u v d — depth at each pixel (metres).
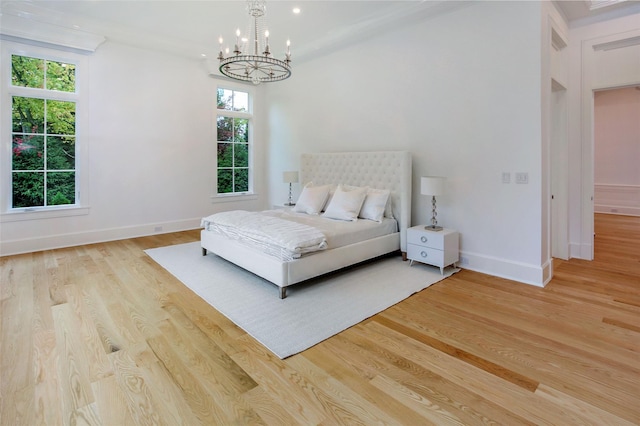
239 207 6.82
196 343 2.30
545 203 3.46
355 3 4.00
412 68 4.32
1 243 4.37
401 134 4.50
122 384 1.85
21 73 4.47
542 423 1.58
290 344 2.30
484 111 3.70
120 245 4.98
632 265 4.03
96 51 4.96
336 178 5.25
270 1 3.94
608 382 1.88
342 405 1.71
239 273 3.76
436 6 3.84
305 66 5.90
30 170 4.62
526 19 3.36
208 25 4.71
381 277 3.65
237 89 6.64
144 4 4.12
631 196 7.55
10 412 1.63
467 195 3.90
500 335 2.41
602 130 7.84
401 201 4.30
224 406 1.70
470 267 3.93
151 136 5.58
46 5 4.13
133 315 2.71
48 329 2.46
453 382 1.89
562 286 3.37
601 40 3.95
